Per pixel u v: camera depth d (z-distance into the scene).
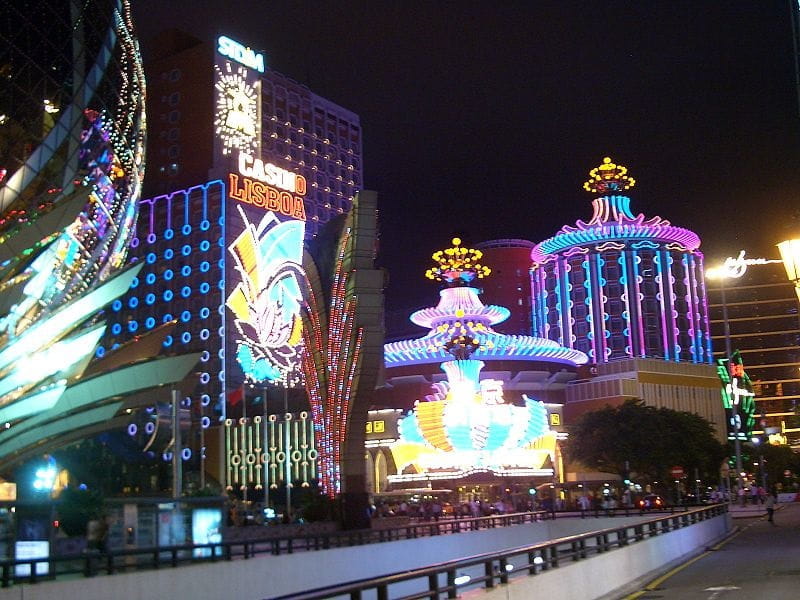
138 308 189.50
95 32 45.94
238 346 180.00
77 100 44.28
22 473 48.41
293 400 145.75
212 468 144.25
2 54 41.56
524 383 154.88
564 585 21.95
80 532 38.47
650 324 195.38
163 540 32.25
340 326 54.75
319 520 54.66
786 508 101.50
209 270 183.12
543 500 86.50
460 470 117.69
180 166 195.88
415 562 41.59
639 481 116.75
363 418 53.84
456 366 119.75
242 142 199.88
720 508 55.84
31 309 37.91
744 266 75.81
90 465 76.06
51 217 36.81
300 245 198.62
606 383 157.75
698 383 174.00
